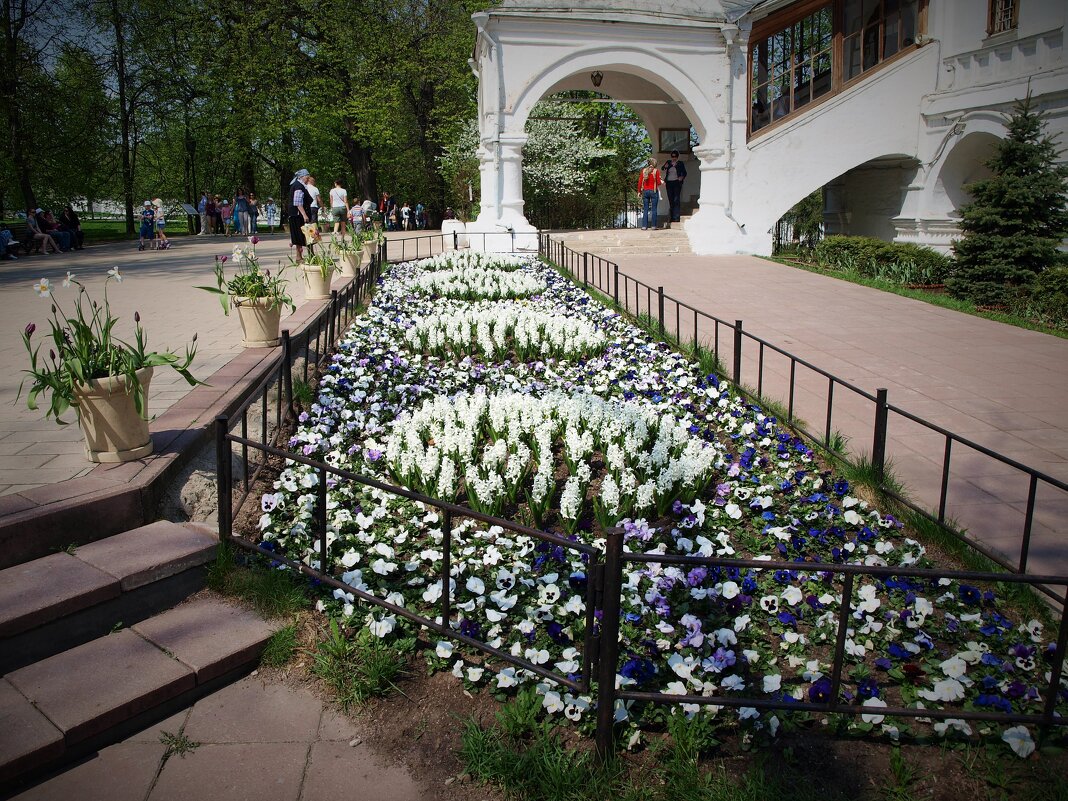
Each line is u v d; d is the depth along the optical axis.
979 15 19.09
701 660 3.20
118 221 56.72
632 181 34.66
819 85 21.88
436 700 3.16
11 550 3.47
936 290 15.09
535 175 25.53
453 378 7.25
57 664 3.14
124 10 30.22
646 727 2.97
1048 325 12.06
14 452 4.51
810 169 20.30
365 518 4.26
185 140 34.28
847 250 17.84
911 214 21.52
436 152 33.97
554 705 2.96
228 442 3.78
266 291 7.30
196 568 3.75
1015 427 6.65
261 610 3.61
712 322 10.98
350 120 30.92
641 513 4.54
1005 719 2.71
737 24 18.91
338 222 18.73
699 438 5.74
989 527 4.70
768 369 8.51
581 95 30.97
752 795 2.62
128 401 4.19
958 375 8.34
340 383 6.80
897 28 21.50
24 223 27.03
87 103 29.62
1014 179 14.06
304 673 3.33
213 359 6.86
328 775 2.78
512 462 4.70
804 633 3.54
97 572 3.42
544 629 3.42
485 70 18.55
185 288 12.19
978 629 3.52
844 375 8.30
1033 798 2.67
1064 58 16.59
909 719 3.03
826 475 5.32
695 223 20.12
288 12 28.22
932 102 20.34
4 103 25.50
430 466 4.68
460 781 2.76
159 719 3.05
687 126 24.19
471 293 11.66
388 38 28.95
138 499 3.94
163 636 3.37
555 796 2.63
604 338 8.64
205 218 31.16
